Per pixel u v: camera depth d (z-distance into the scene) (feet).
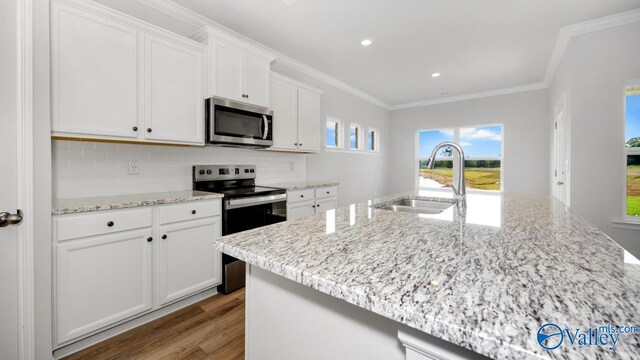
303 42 10.00
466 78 13.75
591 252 2.43
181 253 6.70
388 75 13.38
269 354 2.85
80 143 6.45
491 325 1.34
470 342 1.32
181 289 6.72
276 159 11.46
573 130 8.75
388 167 19.47
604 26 8.29
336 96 14.66
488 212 4.50
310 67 12.40
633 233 7.93
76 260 5.14
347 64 12.06
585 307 1.48
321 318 2.42
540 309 1.47
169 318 6.46
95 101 5.75
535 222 3.72
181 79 7.23
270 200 8.77
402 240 2.84
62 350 5.15
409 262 2.21
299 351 2.58
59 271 4.96
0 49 4.42
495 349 1.26
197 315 6.61
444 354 1.60
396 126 19.30
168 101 6.97
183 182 8.45
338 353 2.31
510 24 8.73
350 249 2.55
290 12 8.07
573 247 2.58
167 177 8.05
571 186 8.76
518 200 6.06
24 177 4.63
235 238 2.94
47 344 4.85
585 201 8.54
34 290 4.70
